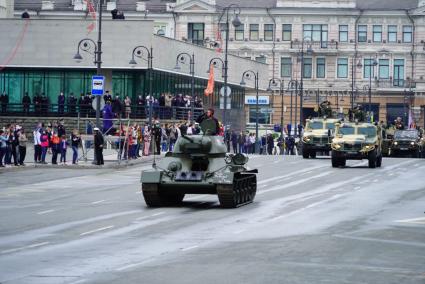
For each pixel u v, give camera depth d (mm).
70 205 38312
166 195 38719
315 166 65688
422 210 36500
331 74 155125
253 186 40281
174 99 87188
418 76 154500
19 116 81312
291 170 61250
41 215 34188
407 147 89000
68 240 27109
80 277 20656
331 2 154250
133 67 86750
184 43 98875
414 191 45688
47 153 70312
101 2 63438
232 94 119062
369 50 154750
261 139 107250
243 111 124625
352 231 29453
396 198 41844
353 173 58719
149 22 86750
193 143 37938
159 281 20141
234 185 37094
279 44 154875
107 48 86438
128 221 32219
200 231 29375
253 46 154750
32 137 80688
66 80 86625
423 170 62281
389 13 154000
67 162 64000
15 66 86188
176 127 73750
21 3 147875
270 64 155125
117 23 86625
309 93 154125
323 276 20828
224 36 154750
